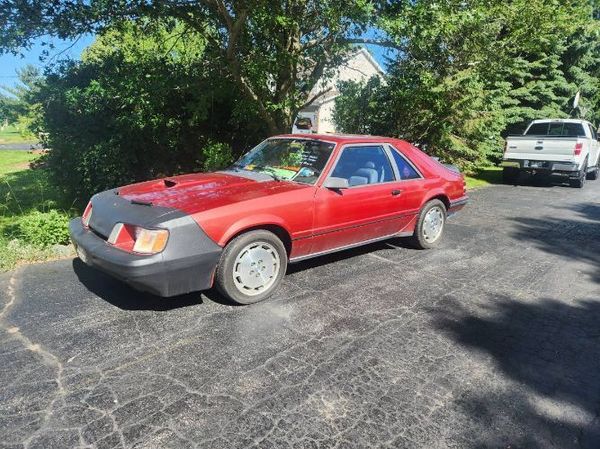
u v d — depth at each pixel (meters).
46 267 4.56
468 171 13.88
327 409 2.54
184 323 3.46
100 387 2.65
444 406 2.62
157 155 7.97
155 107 7.30
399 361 3.07
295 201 4.00
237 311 3.71
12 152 17.22
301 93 8.32
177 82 7.37
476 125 11.88
